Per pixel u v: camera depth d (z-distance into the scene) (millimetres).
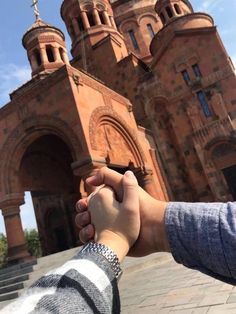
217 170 22594
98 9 31594
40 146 19844
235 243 737
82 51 30484
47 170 20500
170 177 23953
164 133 25203
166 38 25766
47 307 644
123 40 31766
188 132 24219
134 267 11039
